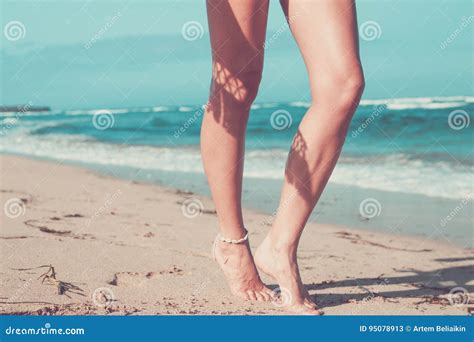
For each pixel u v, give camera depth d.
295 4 3.66
